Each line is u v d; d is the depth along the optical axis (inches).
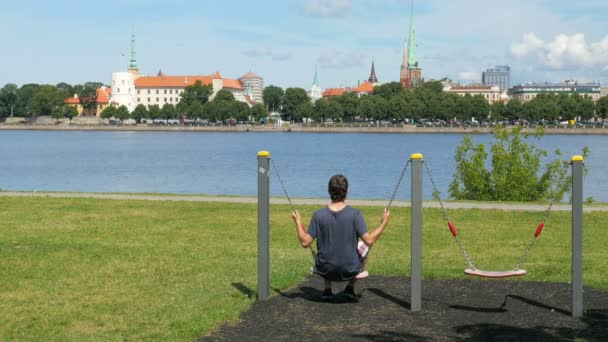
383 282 568.1
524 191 1402.6
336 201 484.4
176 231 850.1
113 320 452.8
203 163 3983.8
